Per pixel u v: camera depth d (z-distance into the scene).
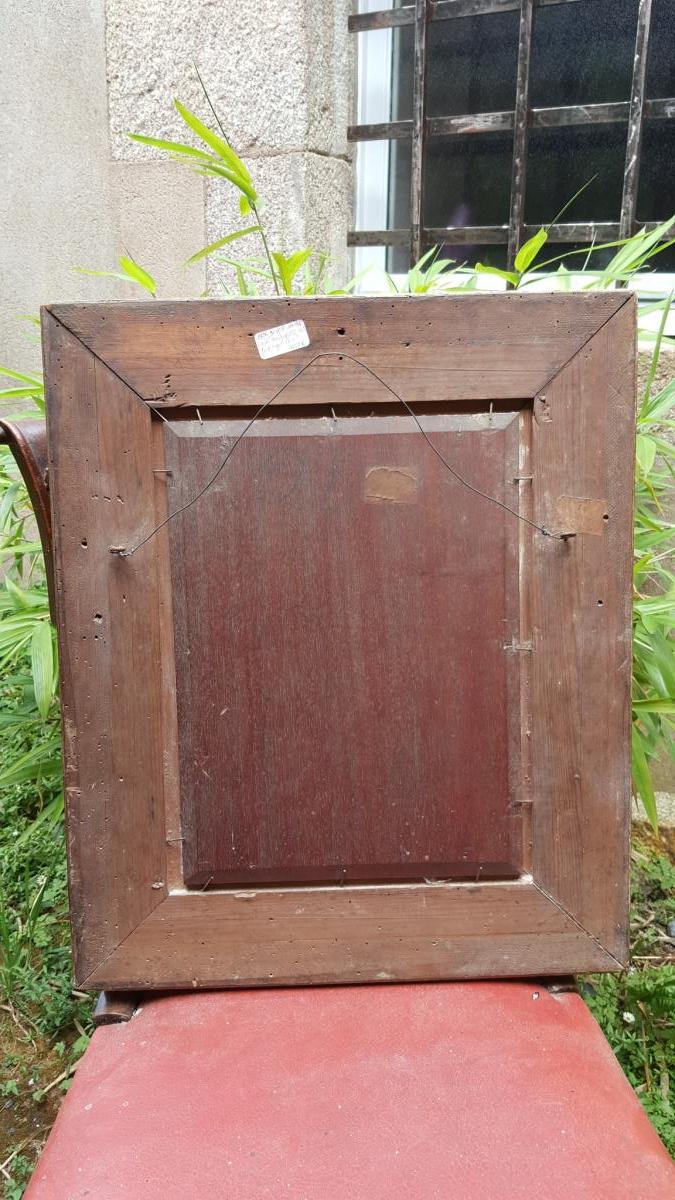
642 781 1.41
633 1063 1.30
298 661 1.00
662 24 1.74
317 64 1.88
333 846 1.01
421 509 0.99
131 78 1.99
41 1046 1.42
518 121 1.83
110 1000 1.02
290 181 1.90
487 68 1.90
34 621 1.35
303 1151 0.78
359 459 0.99
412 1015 0.97
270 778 1.01
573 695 1.01
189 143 1.98
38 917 1.63
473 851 1.02
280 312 0.98
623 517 0.99
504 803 1.02
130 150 2.04
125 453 0.99
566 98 1.85
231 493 0.99
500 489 0.99
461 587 1.00
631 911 1.69
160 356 0.98
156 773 1.01
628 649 1.00
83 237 2.15
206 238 2.02
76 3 1.98
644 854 1.86
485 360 0.98
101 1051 0.95
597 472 0.99
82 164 2.10
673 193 1.83
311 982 1.03
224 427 0.99
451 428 0.99
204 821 1.01
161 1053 0.92
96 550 0.99
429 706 1.01
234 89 1.90
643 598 1.40
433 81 1.96
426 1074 0.87
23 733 1.95
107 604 1.00
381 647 1.00
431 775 1.01
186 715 1.01
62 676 1.00
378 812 1.01
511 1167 0.76
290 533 0.99
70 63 2.03
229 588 1.00
